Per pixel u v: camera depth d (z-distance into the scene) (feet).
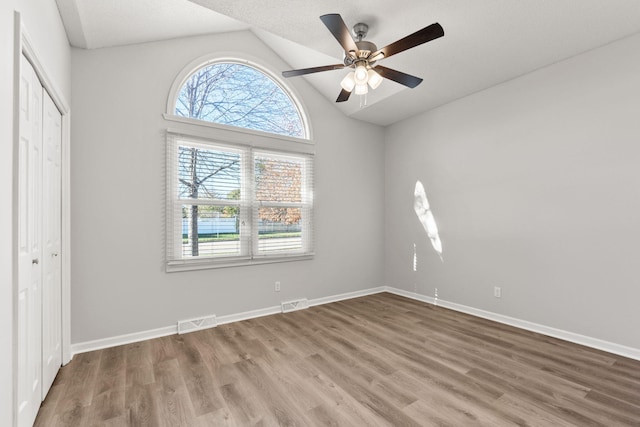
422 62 9.47
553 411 5.78
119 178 9.09
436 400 6.17
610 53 8.38
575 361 7.79
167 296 9.82
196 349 8.64
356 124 14.52
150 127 9.59
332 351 8.48
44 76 5.67
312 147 13.09
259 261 11.60
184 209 10.22
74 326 8.43
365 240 14.80
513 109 10.48
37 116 5.64
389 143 15.30
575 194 8.98
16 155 4.29
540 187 9.77
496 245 10.95
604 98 8.45
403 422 5.51
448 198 12.59
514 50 8.80
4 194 3.97
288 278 12.39
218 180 10.84
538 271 9.80
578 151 8.93
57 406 5.98
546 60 9.32
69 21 7.38
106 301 8.87
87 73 8.70
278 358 8.06
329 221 13.60
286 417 5.66
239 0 6.95
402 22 7.74
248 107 15.20
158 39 9.77
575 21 7.52
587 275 8.73
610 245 8.31
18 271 4.34
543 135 9.70
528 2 6.92
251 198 11.44
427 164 13.46
